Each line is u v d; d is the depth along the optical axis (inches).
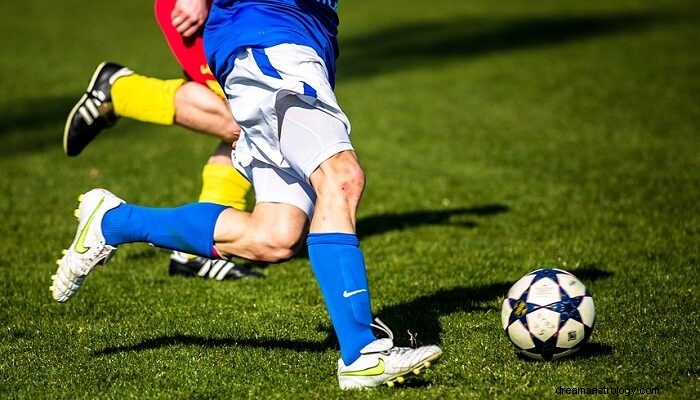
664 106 1512.1
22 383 495.5
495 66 1929.1
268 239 498.9
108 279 724.7
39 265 765.3
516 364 510.9
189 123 655.1
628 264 743.1
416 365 461.1
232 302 663.8
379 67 1987.0
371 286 700.7
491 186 1060.5
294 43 498.0
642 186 1037.8
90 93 657.0
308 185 507.2
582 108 1514.5
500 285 693.3
